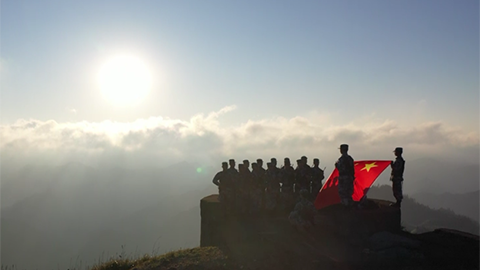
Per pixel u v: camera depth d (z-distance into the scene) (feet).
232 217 61.93
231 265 41.96
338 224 51.44
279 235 51.26
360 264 40.93
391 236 47.39
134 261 48.91
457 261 41.65
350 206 53.72
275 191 64.64
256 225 57.31
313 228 50.03
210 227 62.64
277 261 42.14
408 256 43.24
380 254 43.80
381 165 58.29
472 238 49.01
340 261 42.06
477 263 40.88
